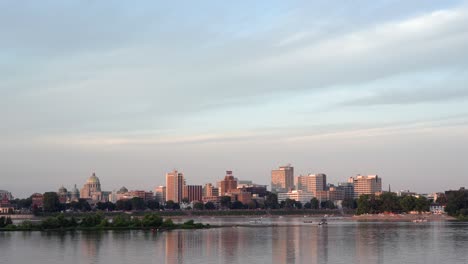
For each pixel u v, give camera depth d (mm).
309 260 164625
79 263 161875
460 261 159250
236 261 163625
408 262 157750
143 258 172125
